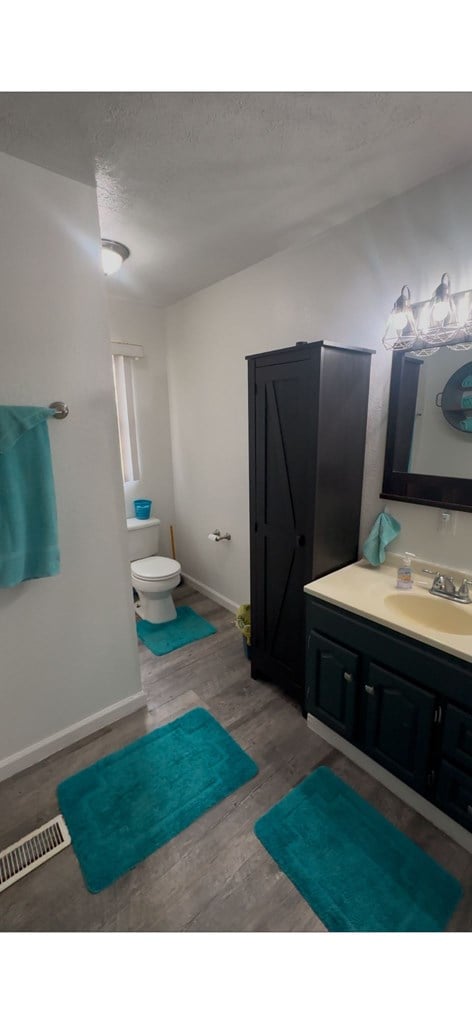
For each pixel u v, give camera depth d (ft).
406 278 5.35
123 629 6.45
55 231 4.86
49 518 5.11
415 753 4.60
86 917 3.86
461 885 4.07
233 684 7.41
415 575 5.82
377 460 6.12
